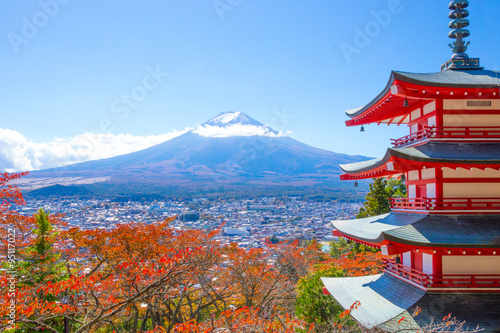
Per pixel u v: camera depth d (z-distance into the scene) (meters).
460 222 15.33
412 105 18.88
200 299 25.36
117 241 27.12
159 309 21.86
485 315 14.00
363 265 33.97
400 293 16.39
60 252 24.48
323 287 20.88
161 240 30.03
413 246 14.14
